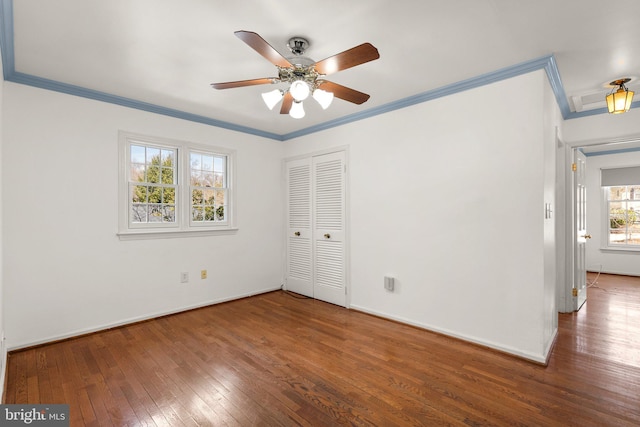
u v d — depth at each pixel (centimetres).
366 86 299
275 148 475
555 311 305
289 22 198
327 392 212
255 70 265
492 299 274
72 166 297
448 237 301
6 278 264
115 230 323
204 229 391
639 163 561
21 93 271
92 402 200
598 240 601
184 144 374
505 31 210
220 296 410
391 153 345
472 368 241
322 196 422
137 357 260
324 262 421
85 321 305
